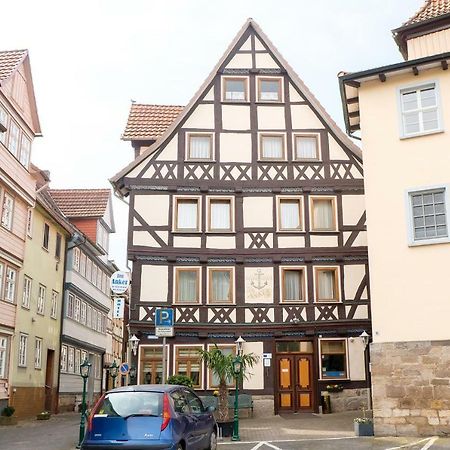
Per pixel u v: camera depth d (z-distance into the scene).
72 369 31.89
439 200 15.13
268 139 24.03
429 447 12.41
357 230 23.20
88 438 10.01
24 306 24.39
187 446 10.42
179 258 22.78
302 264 23.02
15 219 23.23
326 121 24.06
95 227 34.97
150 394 10.38
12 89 22.50
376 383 14.66
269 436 15.44
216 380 22.05
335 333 22.52
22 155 23.66
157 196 23.22
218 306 22.53
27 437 16.59
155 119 25.84
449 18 16.98
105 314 40.66
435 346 14.34
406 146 15.71
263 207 23.39
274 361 22.30
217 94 24.30
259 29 24.89
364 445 13.05
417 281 14.83
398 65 15.87
